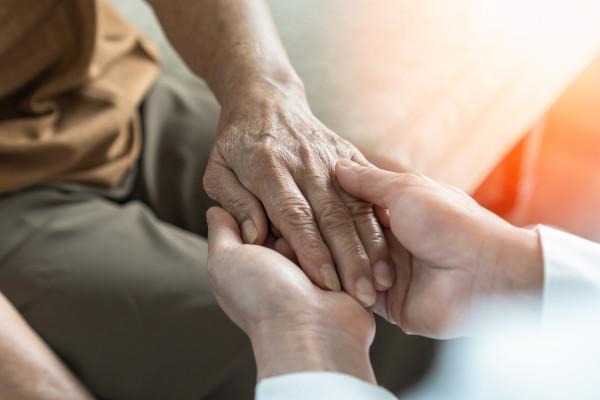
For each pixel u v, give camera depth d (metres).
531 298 0.52
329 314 0.52
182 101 0.81
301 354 0.50
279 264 0.53
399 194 0.55
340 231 0.57
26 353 0.62
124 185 0.77
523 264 0.52
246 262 0.53
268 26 0.69
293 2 0.91
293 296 0.52
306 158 0.60
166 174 0.77
